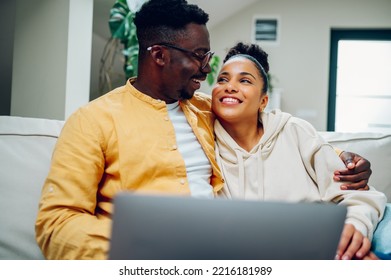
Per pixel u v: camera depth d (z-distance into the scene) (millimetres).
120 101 1283
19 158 1290
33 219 1242
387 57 4801
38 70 2576
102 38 3959
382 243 1146
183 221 642
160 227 642
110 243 650
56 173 1111
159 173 1199
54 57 2510
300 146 1376
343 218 673
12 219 1217
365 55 4828
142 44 1325
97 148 1167
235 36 4852
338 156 1375
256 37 4832
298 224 664
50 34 2537
